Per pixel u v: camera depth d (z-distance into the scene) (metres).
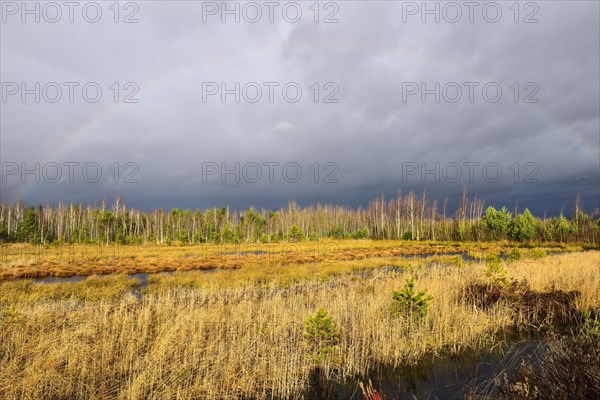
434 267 19.34
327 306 11.18
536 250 24.23
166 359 7.55
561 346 5.83
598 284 11.28
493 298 11.33
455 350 8.36
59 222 76.69
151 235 70.06
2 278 21.41
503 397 5.85
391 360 7.86
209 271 25.08
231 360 7.39
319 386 6.93
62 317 10.52
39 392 6.13
